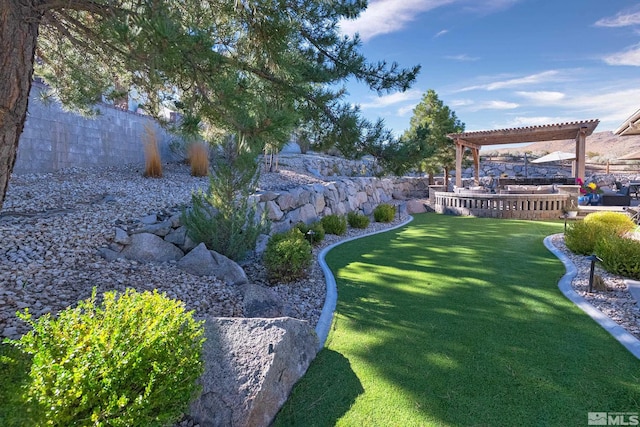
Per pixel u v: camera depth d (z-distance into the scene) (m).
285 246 4.76
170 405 1.70
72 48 4.21
